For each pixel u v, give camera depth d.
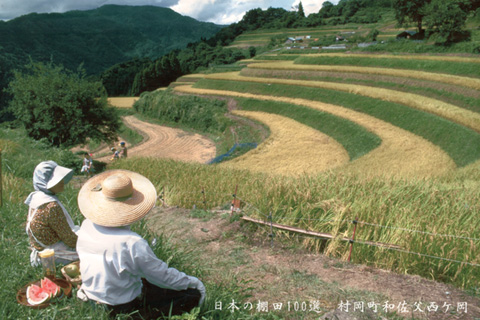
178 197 10.20
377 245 5.02
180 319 2.75
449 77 57.94
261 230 6.41
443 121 43.47
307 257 5.37
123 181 2.73
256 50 179.38
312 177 8.25
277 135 55.44
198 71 163.62
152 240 4.37
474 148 36.69
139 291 2.88
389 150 39.81
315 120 60.09
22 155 15.33
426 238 4.89
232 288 4.09
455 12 75.69
